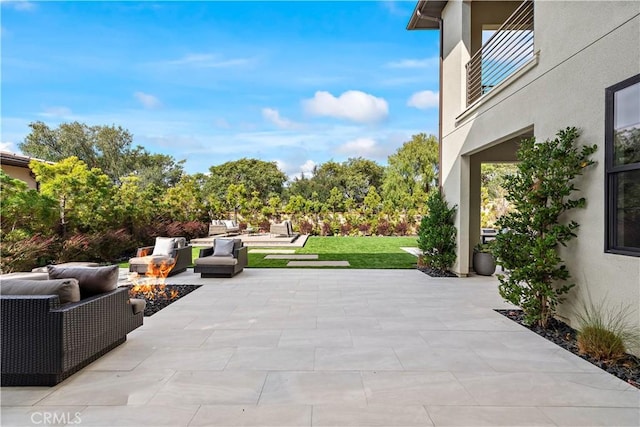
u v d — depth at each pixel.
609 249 3.86
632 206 3.60
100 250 10.12
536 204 4.65
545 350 3.86
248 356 3.66
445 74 9.21
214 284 7.38
